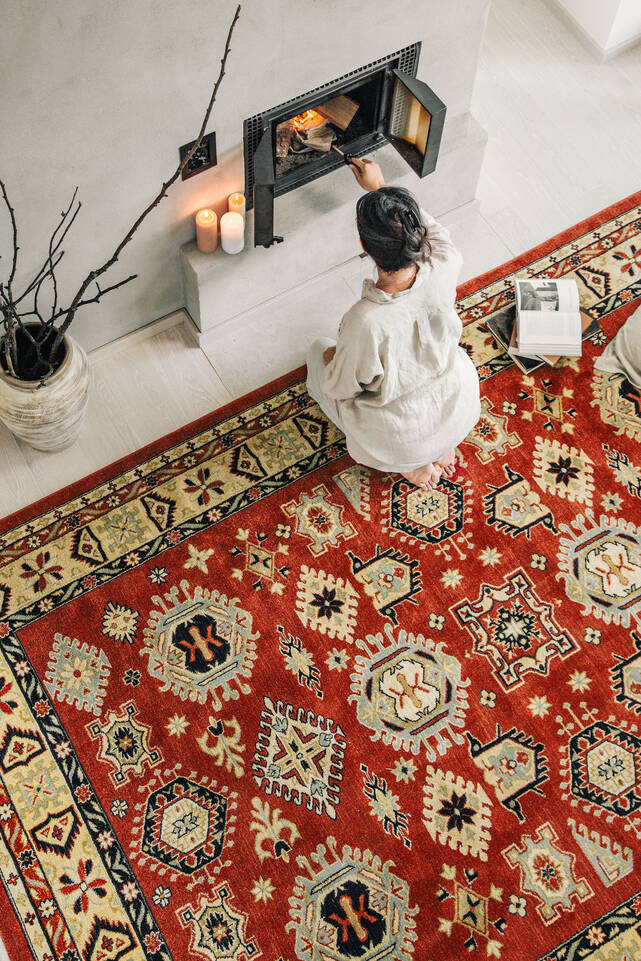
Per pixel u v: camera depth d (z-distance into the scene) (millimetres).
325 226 2498
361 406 2230
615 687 2275
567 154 2947
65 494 2426
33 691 2230
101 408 2539
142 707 2223
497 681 2273
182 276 2521
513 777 2188
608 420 2564
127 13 1793
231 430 2520
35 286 2193
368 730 2221
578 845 2131
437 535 2416
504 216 2844
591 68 3092
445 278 1972
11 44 1716
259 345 2645
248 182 2379
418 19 2262
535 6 3152
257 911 2066
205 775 2172
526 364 2613
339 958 2035
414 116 2332
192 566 2357
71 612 2303
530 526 2434
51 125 1910
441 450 2340
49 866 2092
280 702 2238
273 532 2404
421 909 2074
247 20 1966
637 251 2791
